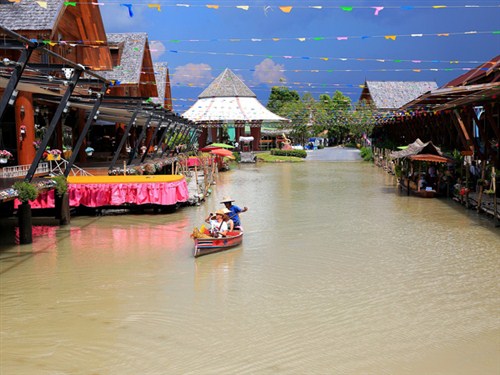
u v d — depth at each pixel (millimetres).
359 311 11195
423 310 11211
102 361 9117
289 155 63000
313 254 15844
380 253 15891
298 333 10133
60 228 19938
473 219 20953
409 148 30016
